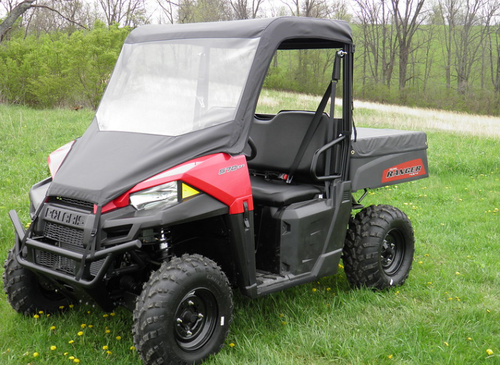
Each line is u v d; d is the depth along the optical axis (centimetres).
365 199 759
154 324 278
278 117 413
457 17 4569
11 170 727
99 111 356
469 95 4031
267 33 328
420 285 446
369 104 2503
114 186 287
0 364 300
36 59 1905
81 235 289
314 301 403
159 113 333
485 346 337
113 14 3412
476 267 489
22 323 351
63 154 346
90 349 322
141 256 320
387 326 362
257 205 373
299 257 362
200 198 296
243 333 342
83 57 1777
